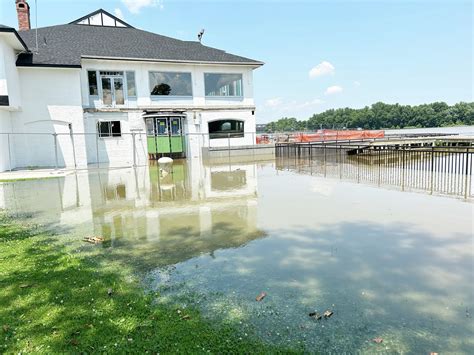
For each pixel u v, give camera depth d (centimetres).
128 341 261
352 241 495
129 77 1983
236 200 815
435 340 262
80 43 2009
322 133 3656
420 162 1789
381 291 341
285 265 411
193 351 249
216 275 385
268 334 271
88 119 1889
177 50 2188
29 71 1636
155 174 1372
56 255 455
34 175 1302
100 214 697
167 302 323
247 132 2278
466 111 8406
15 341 263
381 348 253
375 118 9300
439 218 610
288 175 1278
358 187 985
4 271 400
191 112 2119
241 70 2242
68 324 286
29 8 2183
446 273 379
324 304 318
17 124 1625
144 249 479
